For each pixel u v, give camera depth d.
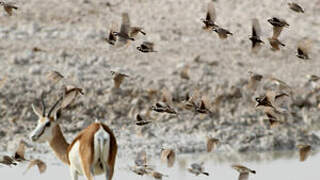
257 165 41.59
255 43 27.00
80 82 54.75
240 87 56.28
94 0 75.75
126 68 58.66
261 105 28.17
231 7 78.00
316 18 77.25
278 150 46.56
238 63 62.31
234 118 50.53
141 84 55.22
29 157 42.72
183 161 42.47
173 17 73.62
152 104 51.97
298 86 58.00
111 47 63.53
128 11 74.44
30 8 72.25
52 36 65.75
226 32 27.42
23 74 55.62
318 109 54.31
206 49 65.62
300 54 28.66
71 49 62.34
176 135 47.84
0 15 69.94
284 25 27.17
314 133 50.06
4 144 45.12
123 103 52.12
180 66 59.62
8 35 65.19
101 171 30.41
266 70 61.66
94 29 68.00
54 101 52.03
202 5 77.44
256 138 47.62
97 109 51.00
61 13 71.69
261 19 75.19
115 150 29.88
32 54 59.94
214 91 55.06
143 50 30.95
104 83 54.88
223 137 47.62
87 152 29.20
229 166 41.03
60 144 31.48
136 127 48.88
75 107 50.97
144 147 45.44
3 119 49.03
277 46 27.22
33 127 48.34
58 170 39.53
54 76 40.69
